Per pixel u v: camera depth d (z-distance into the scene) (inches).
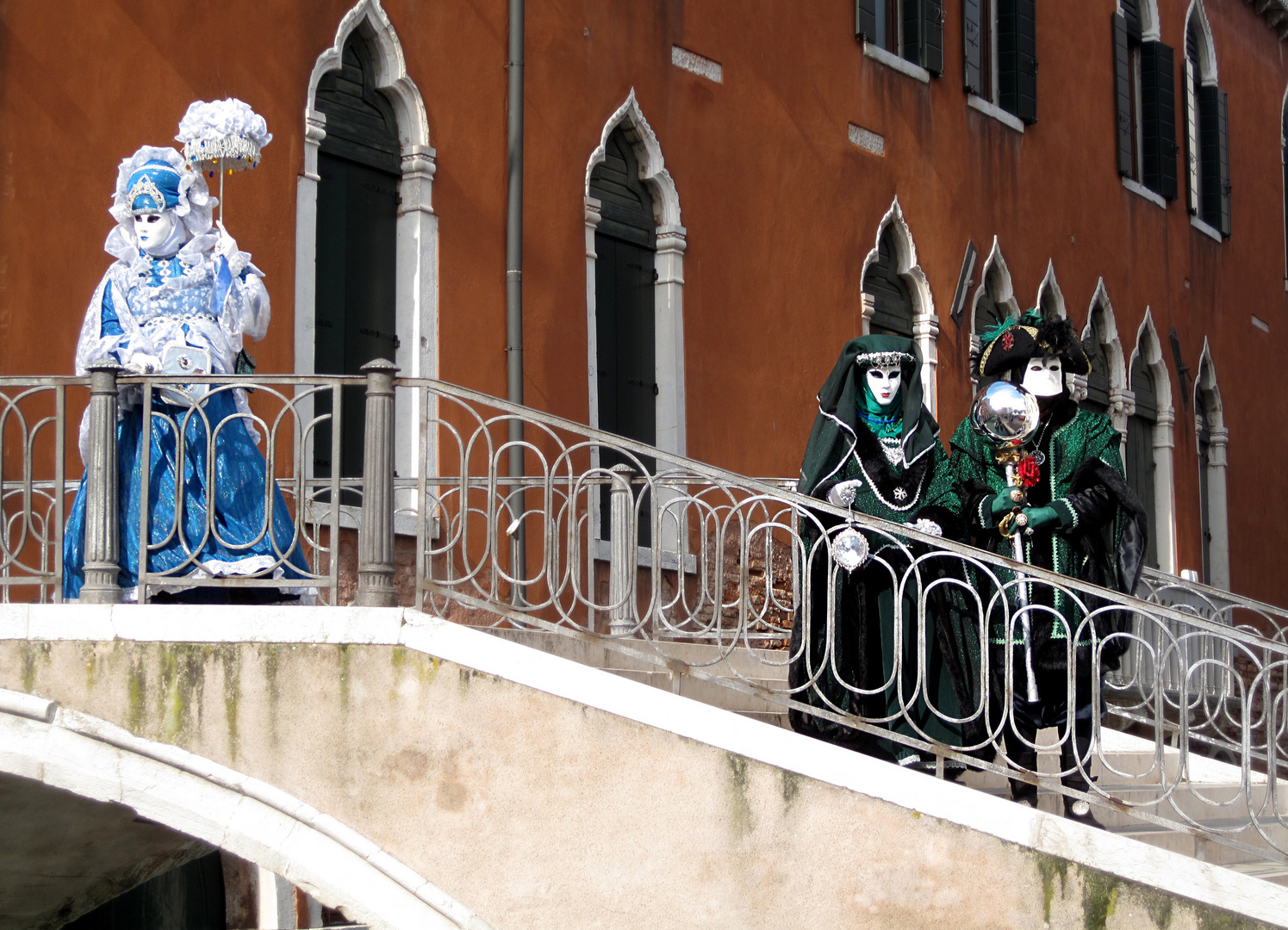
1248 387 1577.3
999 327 569.6
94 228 679.1
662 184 952.9
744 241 1003.9
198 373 513.3
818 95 1072.2
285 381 503.5
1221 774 742.5
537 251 869.8
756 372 1000.9
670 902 463.8
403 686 479.2
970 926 450.3
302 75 763.4
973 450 545.3
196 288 530.0
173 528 505.4
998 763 534.9
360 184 799.7
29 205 658.8
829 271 1064.8
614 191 936.9
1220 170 1551.4
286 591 533.0
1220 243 1555.1
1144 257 1422.2
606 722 471.5
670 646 701.9
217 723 482.0
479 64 852.0
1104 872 445.1
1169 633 500.1
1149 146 1456.7
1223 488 1504.7
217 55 730.2
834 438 531.2
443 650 478.9
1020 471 537.6
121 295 529.7
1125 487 538.0
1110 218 1375.5
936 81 1179.9
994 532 539.8
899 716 496.4
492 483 518.6
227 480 517.3
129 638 486.0
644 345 944.3
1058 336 549.6
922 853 455.5
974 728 518.6
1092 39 1379.2
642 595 888.9
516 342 847.1
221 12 732.7
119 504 507.5
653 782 468.4
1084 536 539.5
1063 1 1341.0
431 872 472.7
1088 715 537.3
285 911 719.1
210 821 478.0
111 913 783.1
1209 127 1552.7
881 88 1125.1
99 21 688.4
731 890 462.3
